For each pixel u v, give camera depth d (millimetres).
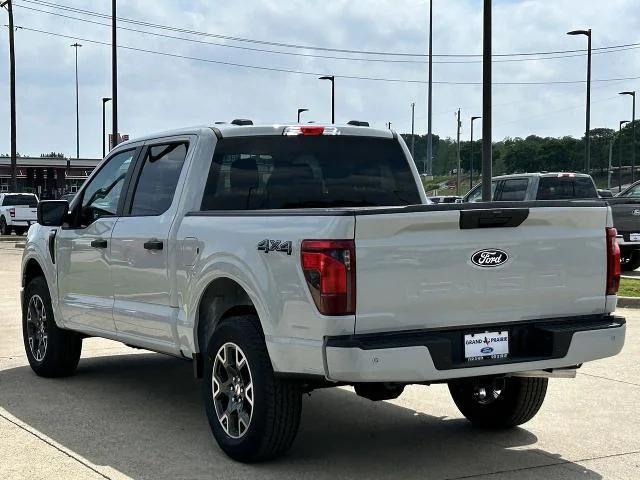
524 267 5242
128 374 8297
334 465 5461
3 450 5715
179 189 6320
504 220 5121
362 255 4809
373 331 4863
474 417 6410
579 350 5297
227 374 5570
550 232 5344
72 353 7969
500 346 5230
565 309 5438
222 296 5859
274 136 6590
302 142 6688
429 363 4840
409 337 4887
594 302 5531
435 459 5617
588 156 38500
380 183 6949
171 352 6270
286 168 6598
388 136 7086
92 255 7188
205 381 5727
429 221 4926
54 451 5699
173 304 6172
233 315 5762
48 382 7922
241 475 5230
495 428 6375
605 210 5559
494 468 5430
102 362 8914
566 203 5371
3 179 89062
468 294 5070
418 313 4949
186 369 8547
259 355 5234
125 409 6891
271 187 6527
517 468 5438
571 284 5422
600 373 8406
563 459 5641
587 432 6309
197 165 6301
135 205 6871
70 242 7516
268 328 5137
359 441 6039
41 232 8133
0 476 5156
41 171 75688
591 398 7379
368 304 4824
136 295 6629
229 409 5543
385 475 5270
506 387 6121
